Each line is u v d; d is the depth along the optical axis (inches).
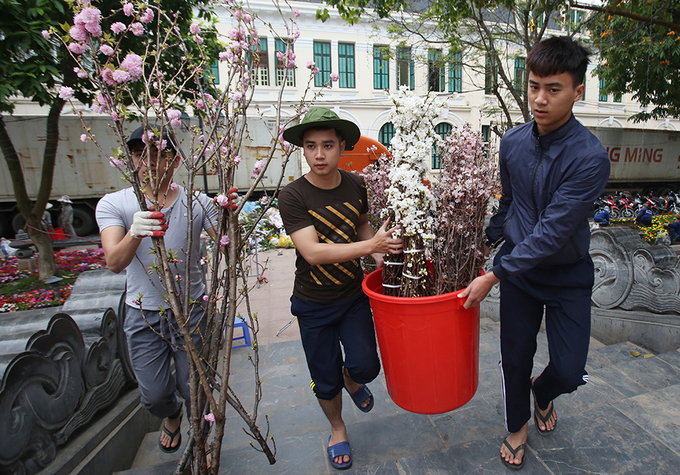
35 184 435.2
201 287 78.0
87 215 466.6
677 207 603.8
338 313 70.2
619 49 288.5
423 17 321.7
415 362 61.1
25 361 65.0
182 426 106.5
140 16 50.4
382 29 621.3
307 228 65.4
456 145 69.7
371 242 62.1
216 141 54.0
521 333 66.2
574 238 58.3
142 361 71.0
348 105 651.5
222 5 56.4
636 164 616.4
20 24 150.0
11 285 255.8
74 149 442.3
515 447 65.9
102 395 90.6
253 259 309.6
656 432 70.0
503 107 322.3
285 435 88.6
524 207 63.7
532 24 258.5
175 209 70.4
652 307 125.5
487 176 70.2
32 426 65.8
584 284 61.6
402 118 62.2
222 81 517.3
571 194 55.1
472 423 80.0
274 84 615.8
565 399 87.0
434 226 65.1
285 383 118.9
